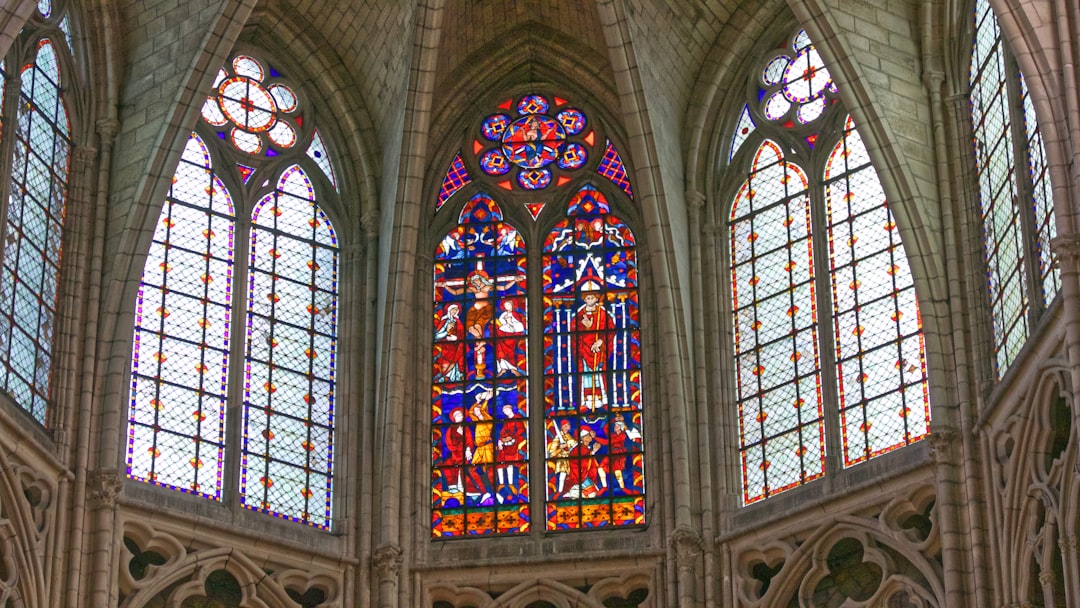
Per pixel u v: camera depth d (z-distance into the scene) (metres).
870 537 32.09
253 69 36.69
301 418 34.78
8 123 31.95
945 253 32.91
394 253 34.94
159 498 32.66
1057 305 28.88
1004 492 30.45
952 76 34.12
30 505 30.66
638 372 35.62
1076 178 28.44
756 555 33.06
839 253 34.72
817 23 33.75
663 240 34.91
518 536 34.59
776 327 34.97
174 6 34.75
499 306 36.41
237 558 32.66
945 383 32.09
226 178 35.72
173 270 34.50
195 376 34.03
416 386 35.56
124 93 34.69
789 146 36.00
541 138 37.66
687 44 36.72
